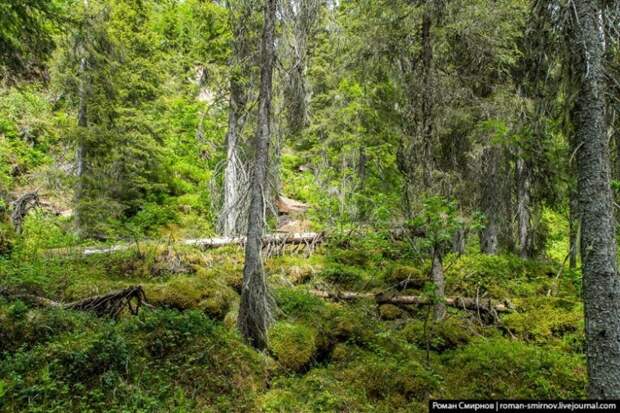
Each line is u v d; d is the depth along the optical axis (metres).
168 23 17.48
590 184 5.35
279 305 8.62
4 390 5.18
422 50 9.16
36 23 8.58
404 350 7.81
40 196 15.92
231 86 11.52
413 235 10.27
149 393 5.75
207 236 13.35
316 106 15.10
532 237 12.97
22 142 18.20
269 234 12.30
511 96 9.87
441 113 9.22
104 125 14.15
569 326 8.73
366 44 9.46
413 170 9.34
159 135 17.38
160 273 10.88
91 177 13.97
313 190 20.03
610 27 5.50
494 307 9.68
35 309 7.13
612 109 5.77
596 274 5.27
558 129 6.63
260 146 7.48
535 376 6.82
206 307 8.34
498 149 11.41
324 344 7.77
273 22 7.50
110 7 14.42
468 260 11.57
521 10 8.71
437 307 8.97
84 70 13.68
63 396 5.38
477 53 9.34
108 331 6.48
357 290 10.63
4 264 9.12
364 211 14.41
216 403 5.90
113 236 12.60
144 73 16.06
